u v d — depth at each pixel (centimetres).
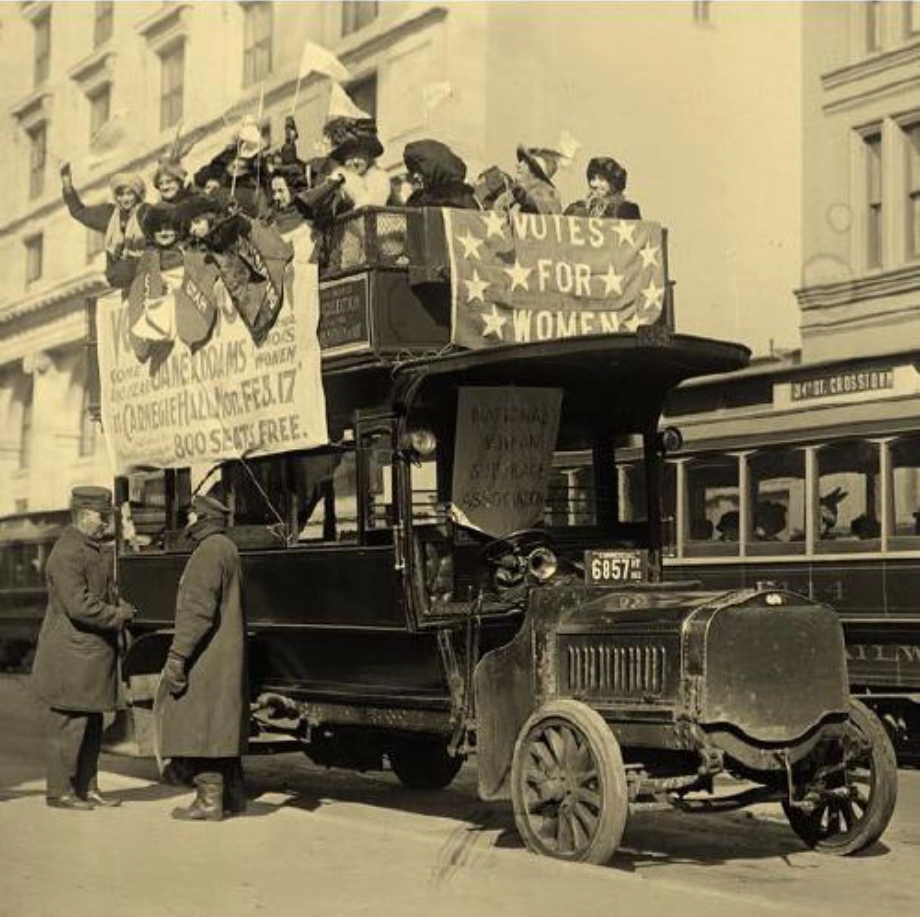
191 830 743
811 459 1283
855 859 727
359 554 805
